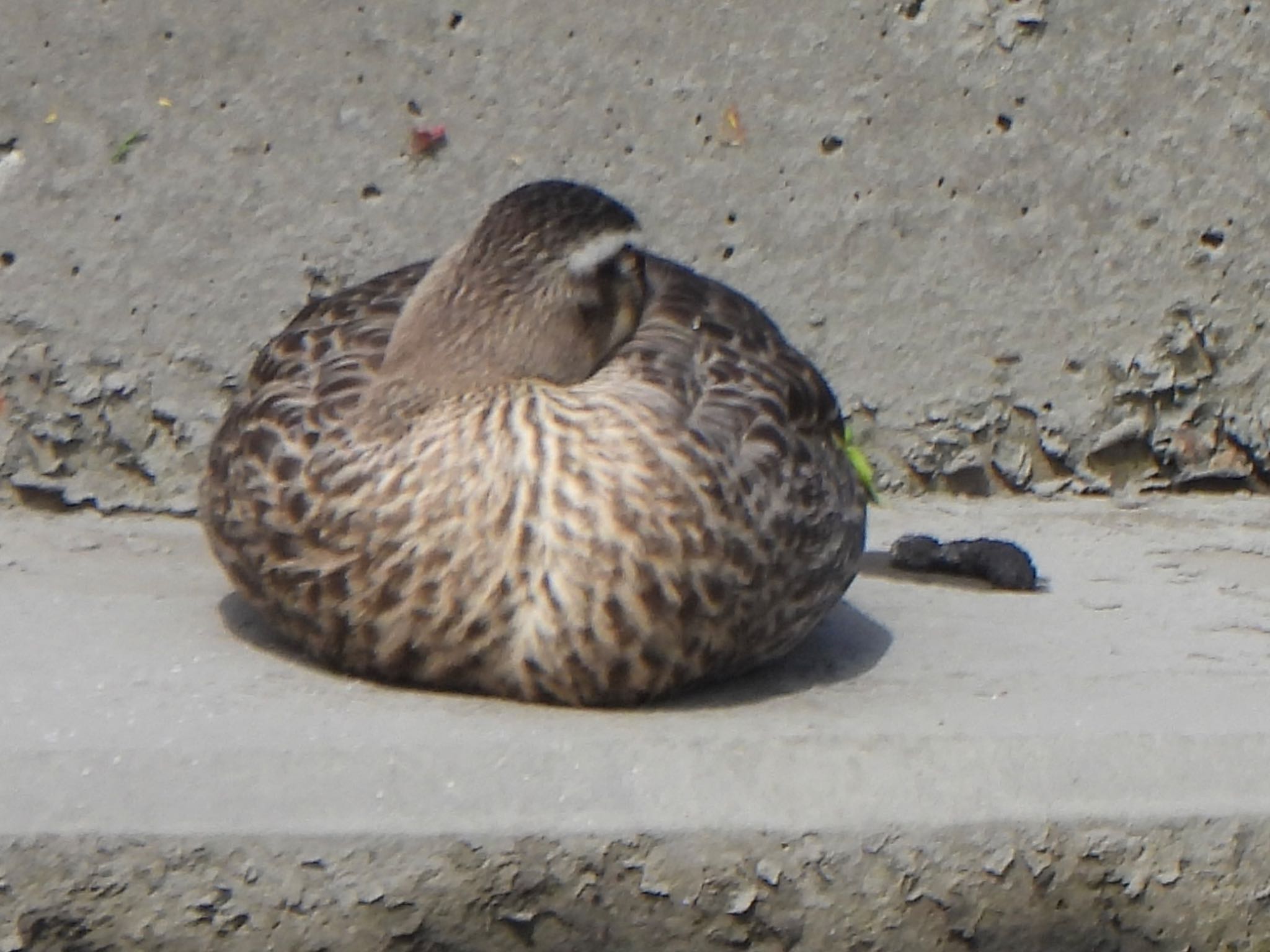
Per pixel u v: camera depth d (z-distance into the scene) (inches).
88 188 444.1
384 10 452.1
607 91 462.0
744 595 315.3
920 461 479.8
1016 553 412.8
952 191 477.4
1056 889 295.0
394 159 455.5
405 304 346.6
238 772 282.8
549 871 281.1
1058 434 485.1
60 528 430.3
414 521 308.2
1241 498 495.8
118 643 341.7
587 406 315.3
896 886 290.0
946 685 339.0
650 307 351.6
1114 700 332.8
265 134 450.3
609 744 293.6
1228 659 364.2
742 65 466.3
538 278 328.8
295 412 327.9
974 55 474.9
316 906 277.1
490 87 457.7
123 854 273.7
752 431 325.4
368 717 303.4
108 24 442.9
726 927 286.8
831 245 473.7
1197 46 483.5
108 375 445.1
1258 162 488.4
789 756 296.2
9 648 334.6
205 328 449.4
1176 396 490.3
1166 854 297.6
